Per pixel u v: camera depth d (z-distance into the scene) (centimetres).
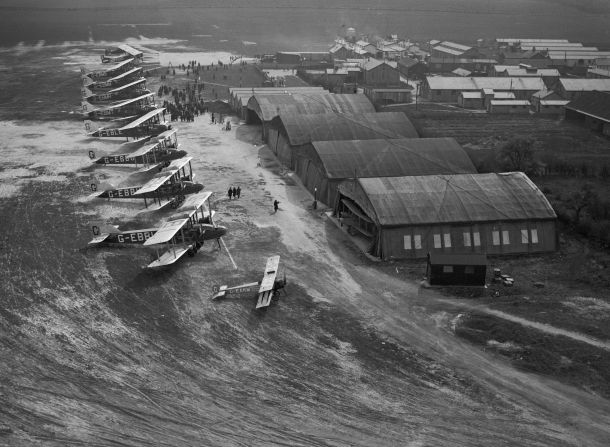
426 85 14725
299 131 8912
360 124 9175
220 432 3444
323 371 4003
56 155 9419
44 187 7844
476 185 6300
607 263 5616
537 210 5941
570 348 4175
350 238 6297
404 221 5738
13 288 5069
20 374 3922
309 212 7069
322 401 3709
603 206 6644
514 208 5956
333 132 8912
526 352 4172
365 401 3709
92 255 5756
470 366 4050
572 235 6300
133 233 5909
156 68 18950
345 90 15375
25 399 3694
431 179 6388
